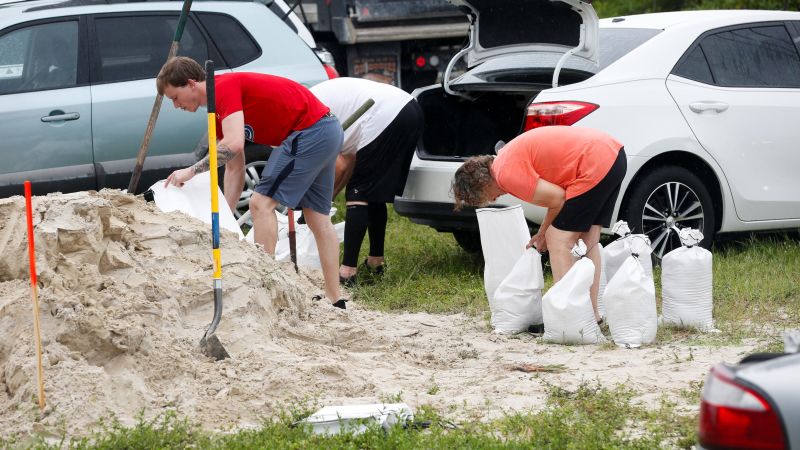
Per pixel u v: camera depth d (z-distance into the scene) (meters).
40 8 31.84
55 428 16.59
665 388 19.27
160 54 32.31
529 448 15.51
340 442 15.70
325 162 24.75
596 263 24.47
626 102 28.27
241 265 22.17
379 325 24.41
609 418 17.16
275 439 15.76
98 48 31.80
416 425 16.81
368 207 30.56
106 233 21.17
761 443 10.67
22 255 19.64
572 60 29.20
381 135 29.12
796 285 26.89
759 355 11.93
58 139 30.95
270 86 24.14
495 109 31.56
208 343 19.62
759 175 30.12
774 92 30.55
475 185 23.58
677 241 29.27
